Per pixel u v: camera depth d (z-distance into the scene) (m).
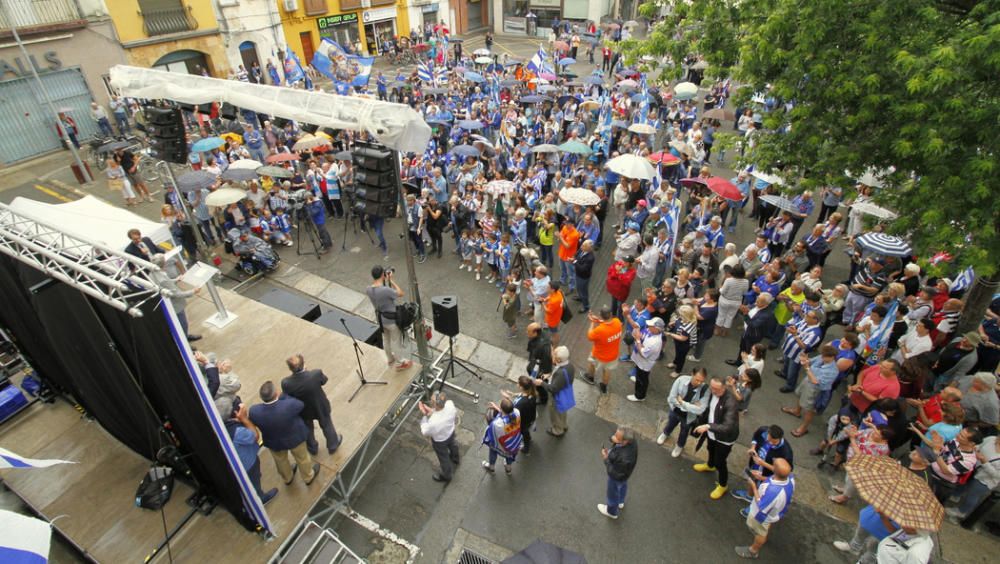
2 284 7.42
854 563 6.63
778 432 6.51
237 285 12.72
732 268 9.83
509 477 7.90
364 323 10.12
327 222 15.73
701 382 7.37
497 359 10.39
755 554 6.72
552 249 13.77
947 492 6.78
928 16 6.61
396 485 7.82
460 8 44.12
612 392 9.50
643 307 9.12
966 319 8.54
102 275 5.42
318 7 31.45
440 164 16.66
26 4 19.44
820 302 9.25
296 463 6.80
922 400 7.80
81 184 18.19
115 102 21.86
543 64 23.23
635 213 12.64
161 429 6.58
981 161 6.00
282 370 8.73
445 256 14.00
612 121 18.86
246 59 28.59
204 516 6.69
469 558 6.62
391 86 28.58
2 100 19.31
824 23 7.35
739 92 9.22
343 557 6.45
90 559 6.29
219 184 13.96
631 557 6.78
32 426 8.10
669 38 10.45
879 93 6.99
